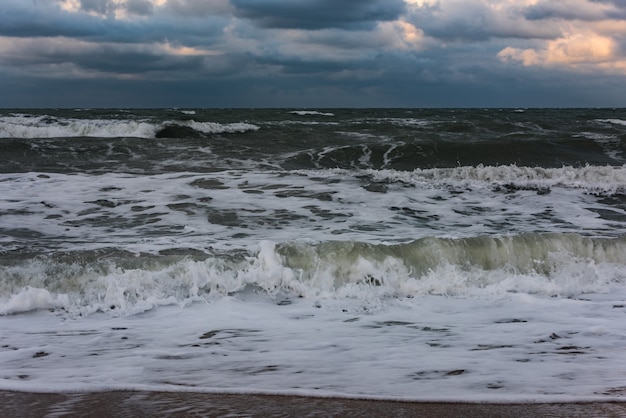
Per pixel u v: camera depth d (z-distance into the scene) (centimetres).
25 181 1118
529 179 1177
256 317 500
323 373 353
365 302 554
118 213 898
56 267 574
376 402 298
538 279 621
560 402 297
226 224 845
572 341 429
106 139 1745
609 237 760
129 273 559
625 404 295
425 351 403
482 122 2536
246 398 304
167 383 333
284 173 1209
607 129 2478
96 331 459
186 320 488
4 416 278
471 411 286
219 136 2019
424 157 1705
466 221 895
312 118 3153
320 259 607
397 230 824
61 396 307
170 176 1171
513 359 384
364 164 1617
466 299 567
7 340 434
